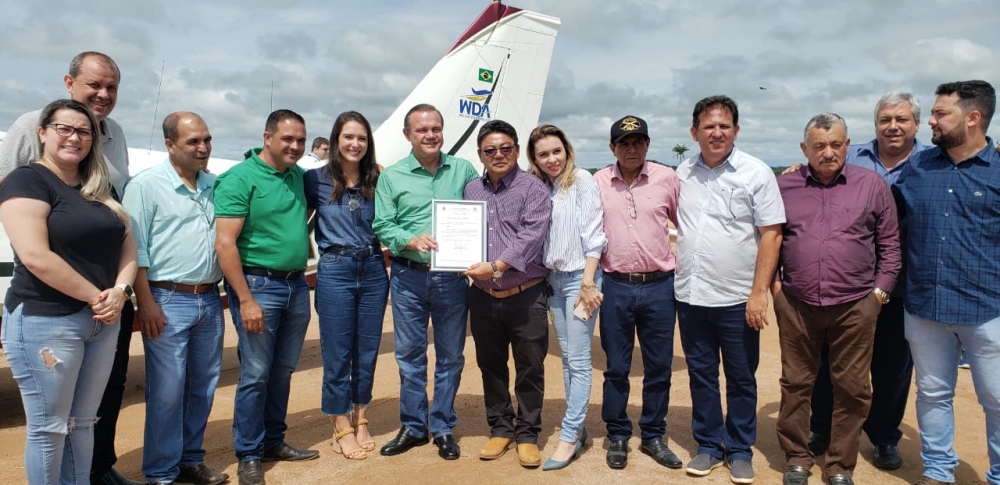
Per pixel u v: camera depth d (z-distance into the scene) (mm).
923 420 3156
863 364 3035
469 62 7434
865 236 2992
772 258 3068
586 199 3293
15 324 2451
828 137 2900
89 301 2490
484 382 3613
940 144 2895
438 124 3338
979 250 2842
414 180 3398
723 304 3178
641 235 3270
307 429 4086
